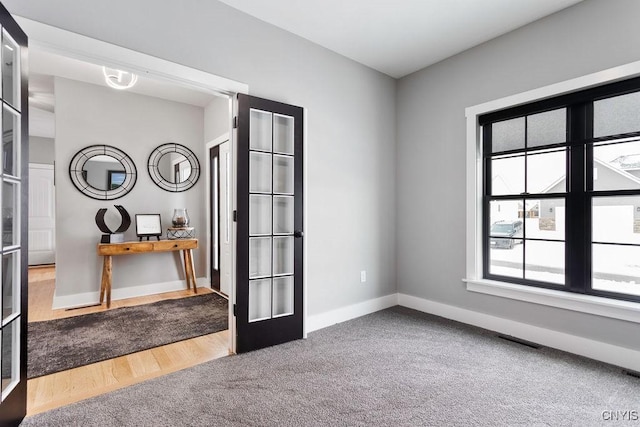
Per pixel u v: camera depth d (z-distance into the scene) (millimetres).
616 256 2301
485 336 2748
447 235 3246
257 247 2611
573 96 2430
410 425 1607
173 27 2168
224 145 4238
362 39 2920
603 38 2254
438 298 3336
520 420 1639
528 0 2350
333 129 3148
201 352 2467
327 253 3113
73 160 3775
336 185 3186
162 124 4426
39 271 5793
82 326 3010
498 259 2953
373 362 2283
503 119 2859
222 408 1746
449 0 2361
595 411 1707
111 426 1600
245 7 2461
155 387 1959
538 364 2232
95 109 3924
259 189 2633
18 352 1583
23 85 1594
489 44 2908
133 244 3820
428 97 3422
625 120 2244
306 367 2215
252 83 2568
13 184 1554
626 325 2170
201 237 4762
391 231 3701
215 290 4465
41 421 1637
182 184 4594
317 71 3004
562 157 2555
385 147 3635
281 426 1603
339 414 1694
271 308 2658
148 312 3451
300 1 2389
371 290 3486
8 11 1583
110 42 1926
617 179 2289
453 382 2008
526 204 2770
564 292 2502
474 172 3004
